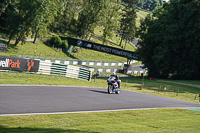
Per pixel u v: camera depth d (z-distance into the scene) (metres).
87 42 84.44
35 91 19.22
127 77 69.94
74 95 19.86
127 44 145.88
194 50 57.97
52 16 83.31
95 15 106.31
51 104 14.95
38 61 30.61
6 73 25.91
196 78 63.53
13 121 10.20
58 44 87.88
